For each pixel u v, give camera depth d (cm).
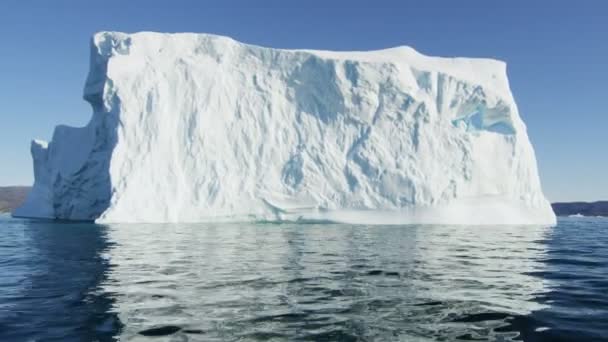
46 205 4028
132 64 2998
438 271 1050
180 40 3219
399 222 2823
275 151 3047
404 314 684
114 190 2691
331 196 2900
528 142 3212
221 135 3017
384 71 3100
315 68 3166
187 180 2880
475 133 3105
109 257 1249
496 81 3325
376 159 2962
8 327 611
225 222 2866
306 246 1536
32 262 1160
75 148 3650
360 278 952
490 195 2992
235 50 3266
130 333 588
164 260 1193
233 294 799
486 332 609
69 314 671
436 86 3148
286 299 765
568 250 1529
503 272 1052
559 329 623
